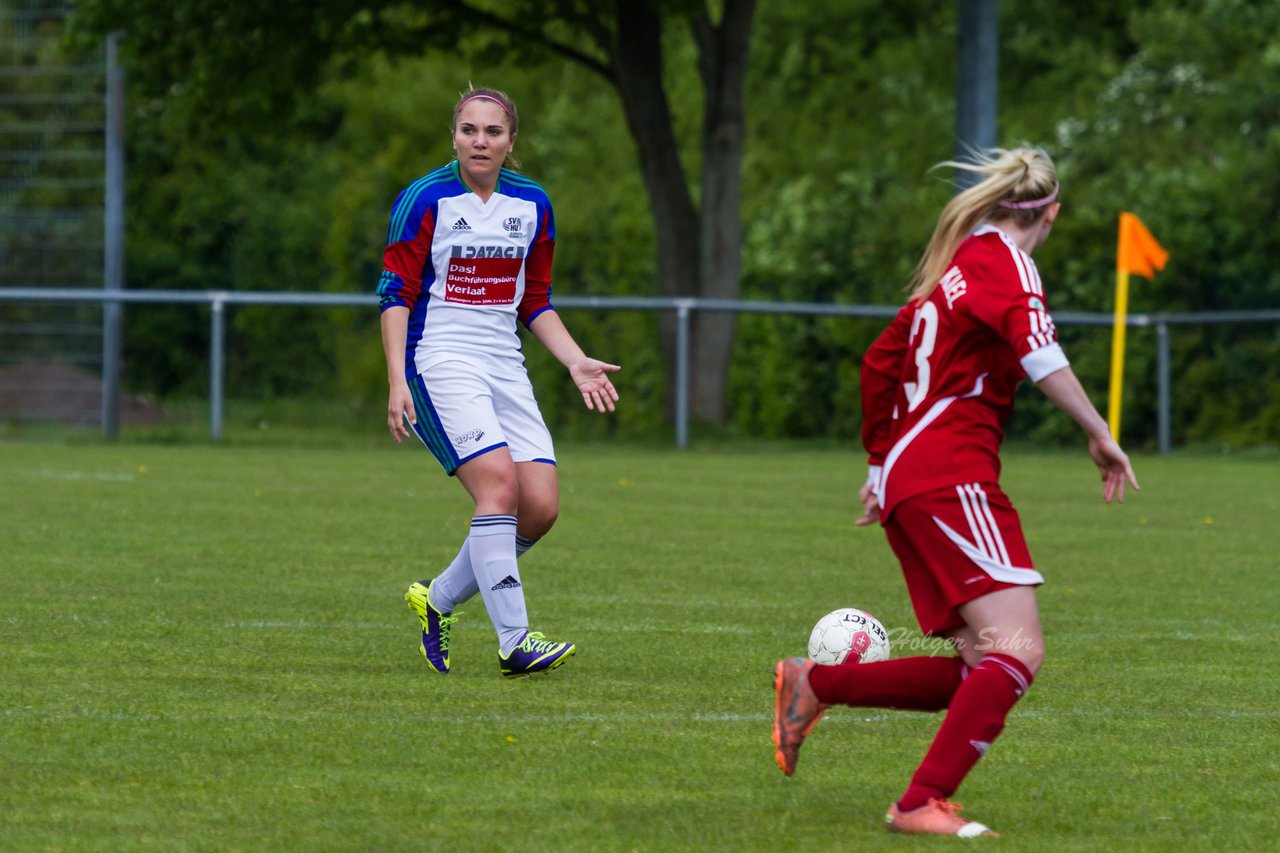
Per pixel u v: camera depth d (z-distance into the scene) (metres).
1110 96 98.12
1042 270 77.44
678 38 118.31
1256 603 29.78
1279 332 72.94
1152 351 74.12
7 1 90.06
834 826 14.71
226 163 110.88
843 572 32.72
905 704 15.17
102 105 82.69
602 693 20.69
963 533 14.64
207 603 27.17
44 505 41.84
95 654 22.45
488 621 26.45
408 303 21.95
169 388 109.31
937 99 114.12
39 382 79.69
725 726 18.84
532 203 22.14
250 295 66.94
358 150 116.12
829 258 80.50
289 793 15.48
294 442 68.25
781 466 60.22
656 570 32.69
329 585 29.58
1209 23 97.19
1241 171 76.44
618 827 14.55
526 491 22.47
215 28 73.00
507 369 22.41
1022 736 18.70
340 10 72.12
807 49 124.69
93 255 81.50
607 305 67.62
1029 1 120.31
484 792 15.68
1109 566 34.88
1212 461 66.50
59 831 14.12
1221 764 17.39
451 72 114.75
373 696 20.20
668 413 73.81
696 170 109.31
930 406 15.08
